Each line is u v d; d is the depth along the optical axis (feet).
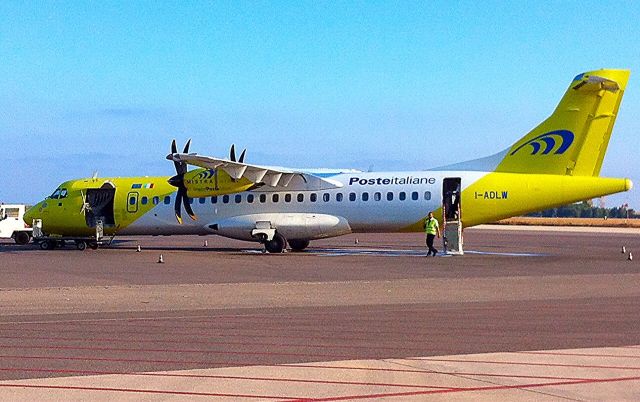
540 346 35.42
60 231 125.70
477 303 53.06
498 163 104.47
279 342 37.04
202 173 115.03
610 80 92.99
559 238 184.65
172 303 53.42
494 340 37.19
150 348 35.58
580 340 37.01
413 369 30.37
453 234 106.11
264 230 111.75
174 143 112.16
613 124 98.99
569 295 57.88
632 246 141.38
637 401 25.07
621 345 35.55
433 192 105.29
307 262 94.84
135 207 119.65
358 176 110.01
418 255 108.58
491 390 26.71
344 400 25.59
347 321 44.09
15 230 147.33
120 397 26.11
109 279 72.49
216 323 43.45
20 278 73.51
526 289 62.49
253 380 28.60
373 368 30.66
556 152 100.83
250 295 58.54
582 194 99.04
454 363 31.53
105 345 36.29
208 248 131.75
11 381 28.60
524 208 101.40
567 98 100.22
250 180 110.52
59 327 42.01
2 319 45.27
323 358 32.94
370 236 211.82
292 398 25.90
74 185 124.77
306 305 52.24
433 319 44.78
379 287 64.64
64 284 67.56
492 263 92.58
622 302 53.21
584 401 25.09
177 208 117.19
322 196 110.11
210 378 28.99
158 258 103.24
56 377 29.30
